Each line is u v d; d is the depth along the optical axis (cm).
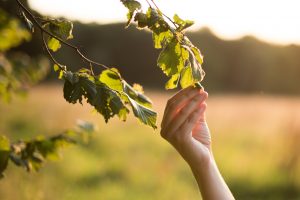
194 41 5331
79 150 1356
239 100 3769
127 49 4569
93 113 159
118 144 1566
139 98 171
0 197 625
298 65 5656
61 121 1622
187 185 1111
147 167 1234
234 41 5484
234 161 1335
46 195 735
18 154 235
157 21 155
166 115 171
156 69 4662
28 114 1794
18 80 346
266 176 1190
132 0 157
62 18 183
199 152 176
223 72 5500
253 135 1819
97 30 4216
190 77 157
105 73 169
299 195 1116
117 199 965
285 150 1261
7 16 319
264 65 5566
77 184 1022
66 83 158
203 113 187
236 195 1114
